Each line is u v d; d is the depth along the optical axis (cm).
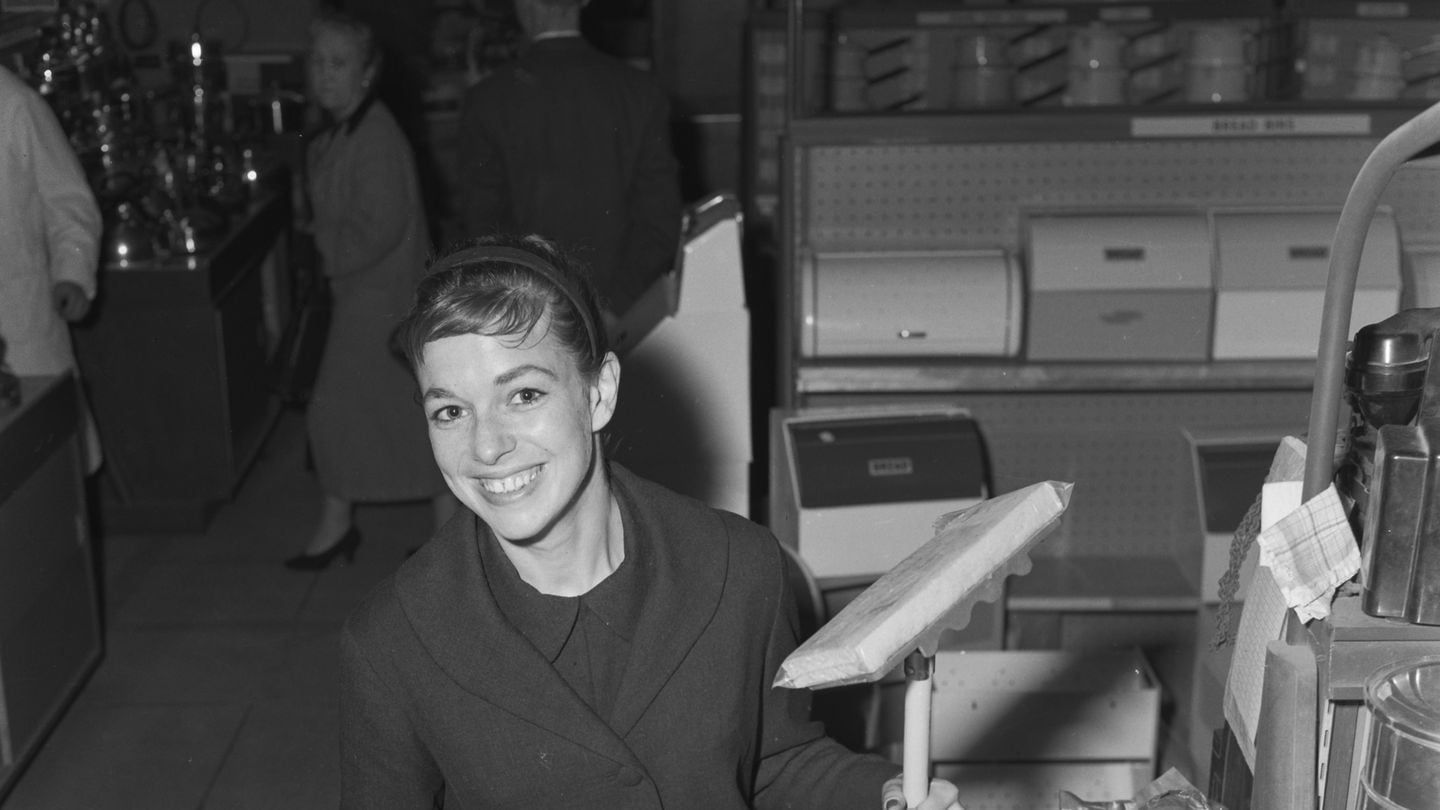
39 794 309
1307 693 104
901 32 423
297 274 529
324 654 369
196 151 493
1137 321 305
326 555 417
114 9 619
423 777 127
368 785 125
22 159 354
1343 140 315
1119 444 334
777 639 130
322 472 406
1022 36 414
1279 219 308
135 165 471
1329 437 107
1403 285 293
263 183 526
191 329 432
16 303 357
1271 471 128
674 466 292
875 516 282
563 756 121
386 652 122
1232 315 304
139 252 430
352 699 124
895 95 423
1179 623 313
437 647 120
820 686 99
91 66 480
